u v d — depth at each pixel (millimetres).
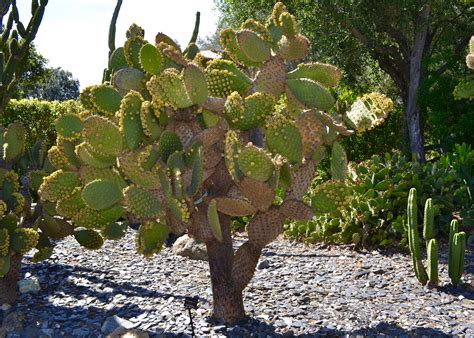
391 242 6336
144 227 3793
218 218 3705
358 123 3770
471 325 3988
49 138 12734
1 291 4523
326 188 3660
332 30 12750
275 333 3865
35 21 6285
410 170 7051
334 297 4656
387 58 14750
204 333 3869
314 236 6707
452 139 11734
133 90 4059
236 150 3406
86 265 5730
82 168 4082
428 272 4902
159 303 4520
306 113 3611
